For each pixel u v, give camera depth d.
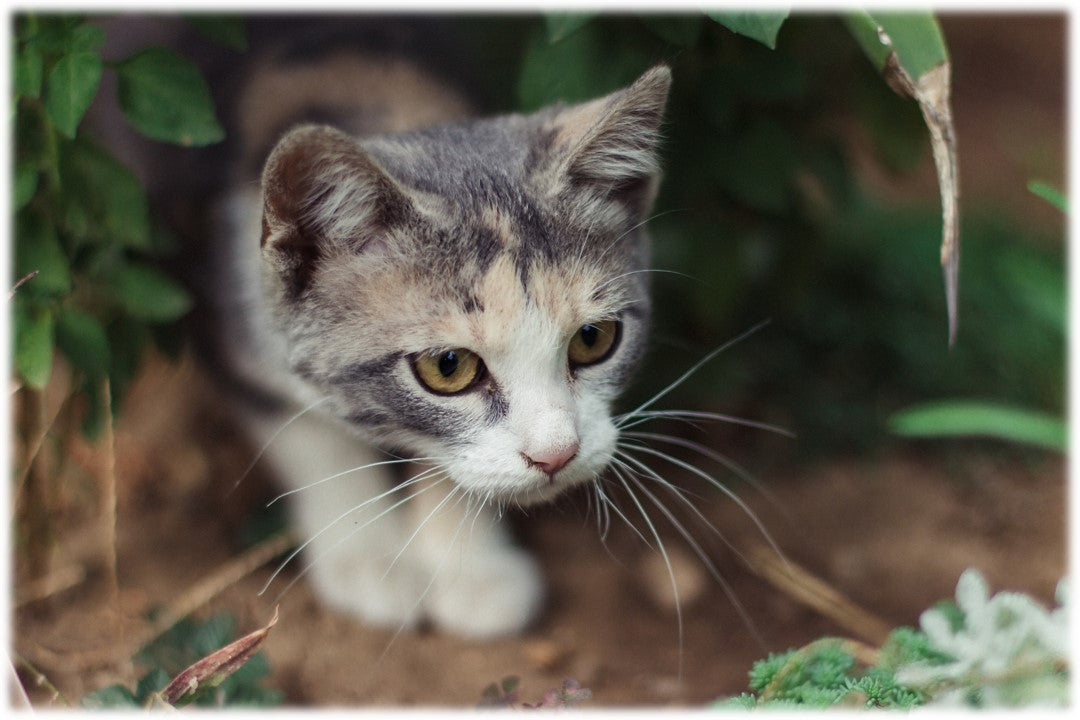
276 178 0.63
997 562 0.71
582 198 0.64
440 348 0.63
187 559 0.72
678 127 0.71
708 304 0.74
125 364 0.69
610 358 0.65
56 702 0.63
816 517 0.73
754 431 0.77
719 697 0.67
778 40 0.71
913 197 0.88
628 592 0.71
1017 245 0.83
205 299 0.70
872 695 0.59
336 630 0.69
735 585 0.71
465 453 0.63
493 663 0.69
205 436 0.76
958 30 1.05
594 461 0.64
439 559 0.70
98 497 0.72
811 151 0.74
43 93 0.65
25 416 0.68
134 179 0.66
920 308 0.80
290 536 0.71
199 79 0.64
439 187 0.64
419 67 0.73
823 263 0.79
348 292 0.64
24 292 0.65
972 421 0.67
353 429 0.66
